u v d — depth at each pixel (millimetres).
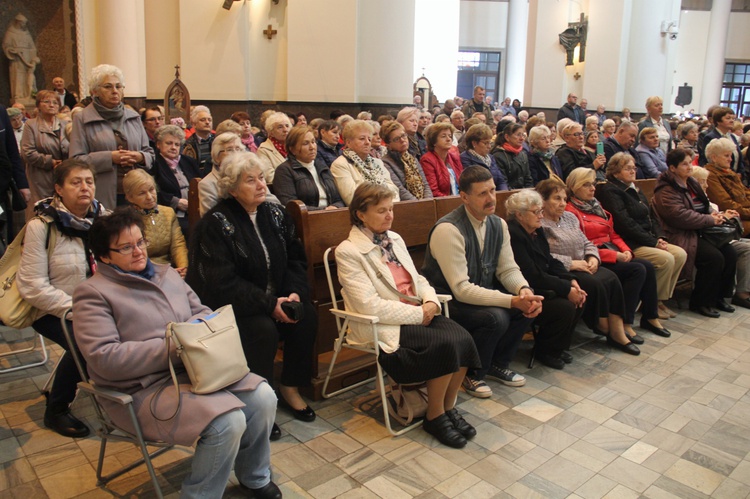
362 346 2762
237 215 2676
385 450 2600
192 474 1974
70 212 2703
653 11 12359
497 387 3281
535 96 13125
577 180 4176
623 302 3840
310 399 3053
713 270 4539
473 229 3164
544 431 2814
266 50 8891
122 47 9125
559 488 2377
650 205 4750
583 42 12633
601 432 2828
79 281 2697
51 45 9484
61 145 4750
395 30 8750
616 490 2385
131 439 2102
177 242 3262
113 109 3648
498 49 19562
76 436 2621
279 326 2793
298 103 8680
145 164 3648
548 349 3564
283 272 2799
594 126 5895
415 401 2824
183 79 8625
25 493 2234
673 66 13133
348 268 2760
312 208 3654
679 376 3498
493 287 3369
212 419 1910
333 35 8570
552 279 3436
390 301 2723
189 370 1976
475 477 2424
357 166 3865
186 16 8523
